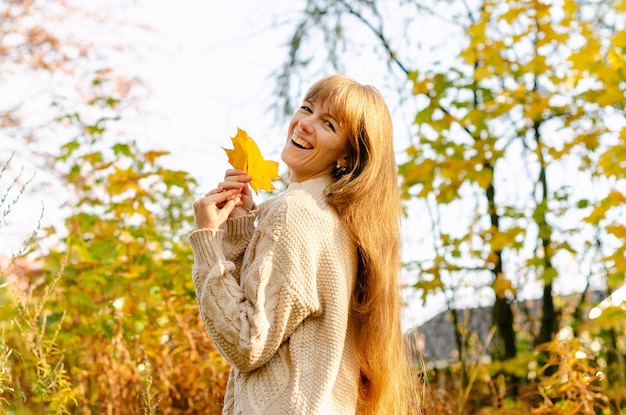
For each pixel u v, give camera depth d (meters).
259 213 2.36
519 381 5.68
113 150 5.00
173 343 4.16
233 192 2.30
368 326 2.33
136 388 3.88
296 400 2.09
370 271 2.32
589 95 5.28
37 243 4.60
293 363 2.14
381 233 2.34
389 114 2.44
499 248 5.16
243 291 2.16
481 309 6.20
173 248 4.47
